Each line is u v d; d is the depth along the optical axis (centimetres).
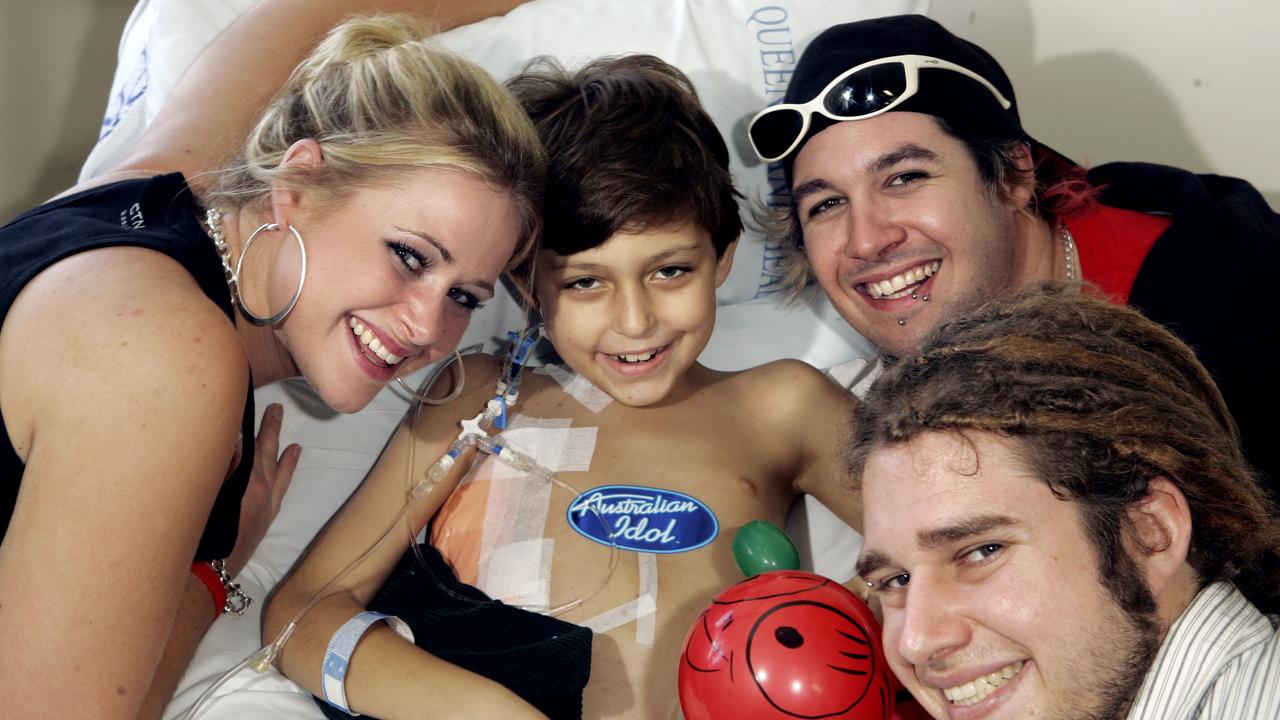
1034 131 224
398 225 121
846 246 153
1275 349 150
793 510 170
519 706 124
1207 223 158
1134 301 159
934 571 99
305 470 165
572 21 183
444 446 154
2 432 107
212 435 107
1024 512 95
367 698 128
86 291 107
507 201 127
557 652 129
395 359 128
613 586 143
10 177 256
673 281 148
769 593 110
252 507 151
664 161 143
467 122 124
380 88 125
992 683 98
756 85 185
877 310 157
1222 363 151
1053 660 95
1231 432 112
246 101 156
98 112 262
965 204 150
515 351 159
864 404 112
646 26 184
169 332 106
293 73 142
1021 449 96
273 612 141
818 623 107
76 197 126
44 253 113
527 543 146
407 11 175
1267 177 218
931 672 98
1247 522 103
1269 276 153
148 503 104
